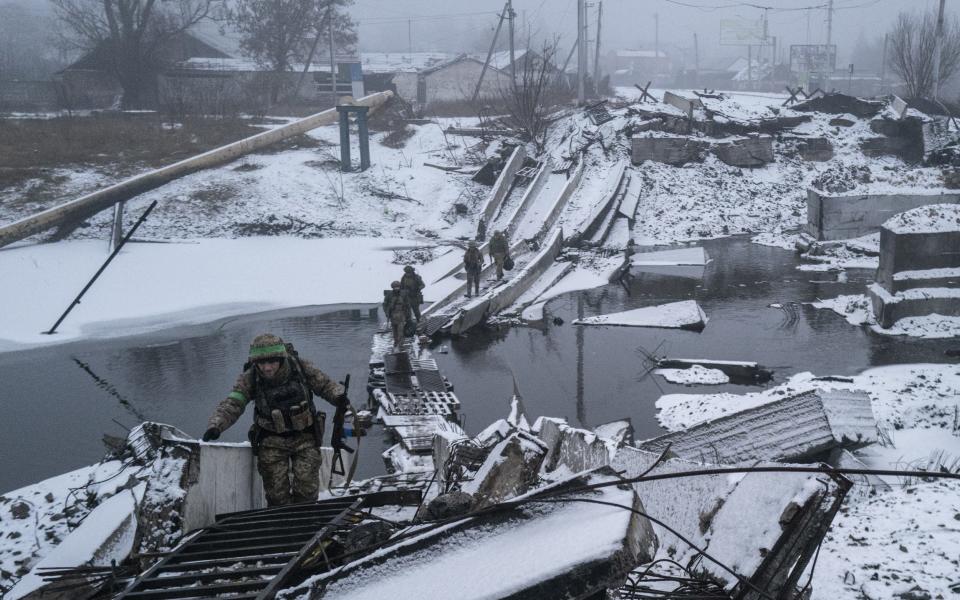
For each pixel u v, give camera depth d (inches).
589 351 721.0
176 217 1253.7
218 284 1007.6
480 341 776.3
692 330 780.0
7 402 610.5
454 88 2532.0
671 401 559.8
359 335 807.7
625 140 1574.8
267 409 172.2
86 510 216.1
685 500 160.9
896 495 273.4
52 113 2068.2
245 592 103.4
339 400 178.5
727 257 1154.7
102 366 709.3
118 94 2370.8
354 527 116.3
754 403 508.7
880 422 434.0
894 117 1612.9
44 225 1128.8
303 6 2308.1
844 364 638.5
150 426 228.8
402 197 1411.2
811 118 1678.2
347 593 87.5
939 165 1539.1
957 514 226.5
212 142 1598.2
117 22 2273.6
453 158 1598.2
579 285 1007.6
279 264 1090.7
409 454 454.0
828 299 877.2
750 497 117.6
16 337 811.4
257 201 1331.2
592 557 79.5
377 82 2536.9
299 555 105.6
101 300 930.1
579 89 1911.9
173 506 152.6
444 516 115.7
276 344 172.7
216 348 765.3
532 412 551.8
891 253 741.9
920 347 675.4
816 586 177.9
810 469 100.0
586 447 227.6
